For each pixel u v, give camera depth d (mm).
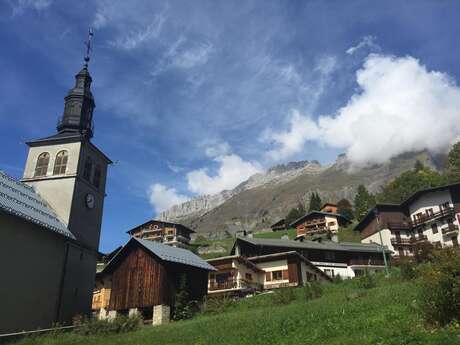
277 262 58000
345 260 75688
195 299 41500
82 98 47281
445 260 16281
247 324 24094
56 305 36812
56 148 44344
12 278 32469
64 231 38375
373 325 18094
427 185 110875
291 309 26922
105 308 52531
